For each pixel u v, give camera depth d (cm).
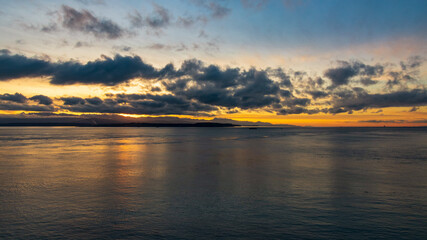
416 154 3678
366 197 1490
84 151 4131
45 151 4109
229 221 1146
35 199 1447
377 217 1190
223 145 5434
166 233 1034
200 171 2316
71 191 1619
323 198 1472
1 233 1027
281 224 1115
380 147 4875
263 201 1416
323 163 2808
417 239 988
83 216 1198
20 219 1162
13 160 3038
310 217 1191
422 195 1533
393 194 1552
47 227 1083
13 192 1591
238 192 1598
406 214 1227
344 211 1265
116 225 1102
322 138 8575
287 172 2264
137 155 3572
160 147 4944
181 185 1777
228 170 2372
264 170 2366
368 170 2366
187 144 5788
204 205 1353
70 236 1007
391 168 2477
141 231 1048
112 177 2045
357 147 4881
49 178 2003
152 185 1777
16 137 8844
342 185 1775
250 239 989
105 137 9194
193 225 1104
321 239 989
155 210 1279
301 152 3978
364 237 1004
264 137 9431
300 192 1597
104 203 1380
